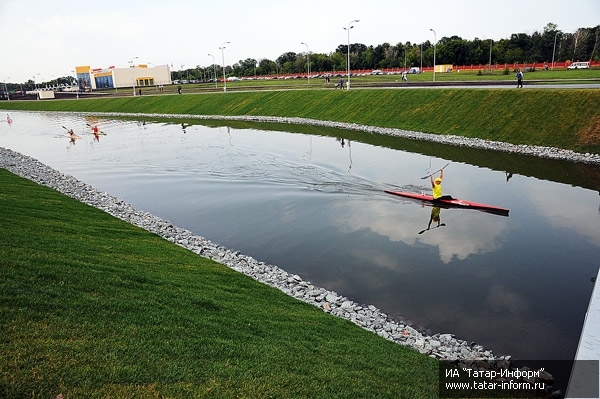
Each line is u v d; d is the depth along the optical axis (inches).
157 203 1126.4
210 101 3218.5
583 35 4372.5
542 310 612.7
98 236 699.4
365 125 2203.5
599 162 1373.0
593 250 799.7
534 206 1042.1
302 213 1025.5
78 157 1760.6
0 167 1327.5
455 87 2288.4
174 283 533.6
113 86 6515.8
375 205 1072.2
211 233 913.5
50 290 436.5
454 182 1256.2
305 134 2126.0
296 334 463.8
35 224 681.6
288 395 344.2
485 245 834.2
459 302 637.9
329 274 727.1
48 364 330.6
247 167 1471.5
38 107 4431.6
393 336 540.7
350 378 388.5
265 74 6461.6
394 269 742.5
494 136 1706.4
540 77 2711.6
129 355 358.9
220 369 362.3
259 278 682.2
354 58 5615.2
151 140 2118.6
